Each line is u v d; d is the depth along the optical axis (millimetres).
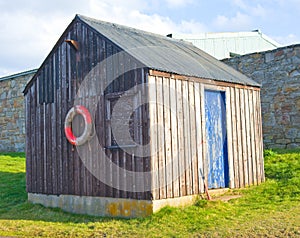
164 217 8312
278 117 14805
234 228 7430
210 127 10219
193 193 9430
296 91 14430
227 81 10664
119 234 7695
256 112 11656
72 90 10234
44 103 10922
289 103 14570
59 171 10406
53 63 10742
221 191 10227
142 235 7504
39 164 10922
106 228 8172
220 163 10406
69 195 10141
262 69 15281
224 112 10672
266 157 13328
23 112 18406
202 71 10227
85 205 9781
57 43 10602
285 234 6887
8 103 19156
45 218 9602
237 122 10977
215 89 10367
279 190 10227
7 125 19172
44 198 10734
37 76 11133
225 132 10609
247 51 22578
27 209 10500
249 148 11250
